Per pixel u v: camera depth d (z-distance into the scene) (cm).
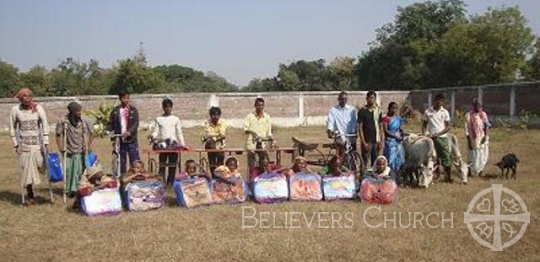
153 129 1177
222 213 923
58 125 1046
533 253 712
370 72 5847
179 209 962
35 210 980
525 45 4894
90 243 770
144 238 786
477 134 1277
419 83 5247
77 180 1045
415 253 709
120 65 5284
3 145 2402
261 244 747
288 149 1133
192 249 731
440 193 1073
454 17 5778
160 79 5406
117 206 945
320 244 747
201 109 3803
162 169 1141
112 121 1130
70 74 6038
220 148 1146
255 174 1098
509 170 1376
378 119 1152
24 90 1010
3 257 718
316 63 7125
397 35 5800
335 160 1069
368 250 722
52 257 715
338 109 1153
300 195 1012
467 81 4881
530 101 3109
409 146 1164
